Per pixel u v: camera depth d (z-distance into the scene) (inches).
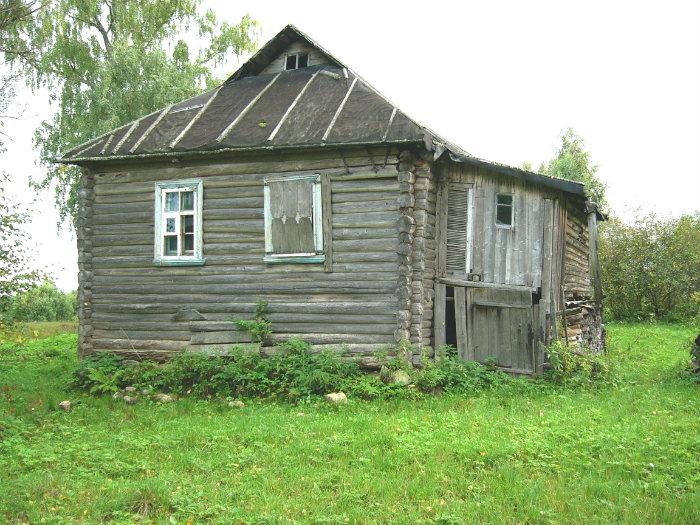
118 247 564.4
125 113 1080.8
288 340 503.2
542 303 520.7
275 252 517.7
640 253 1325.0
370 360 482.9
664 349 797.9
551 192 555.5
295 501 253.9
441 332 520.7
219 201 534.0
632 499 252.5
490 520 237.1
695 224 1425.9
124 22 1122.0
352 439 332.5
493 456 301.7
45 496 258.2
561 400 438.9
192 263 537.3
